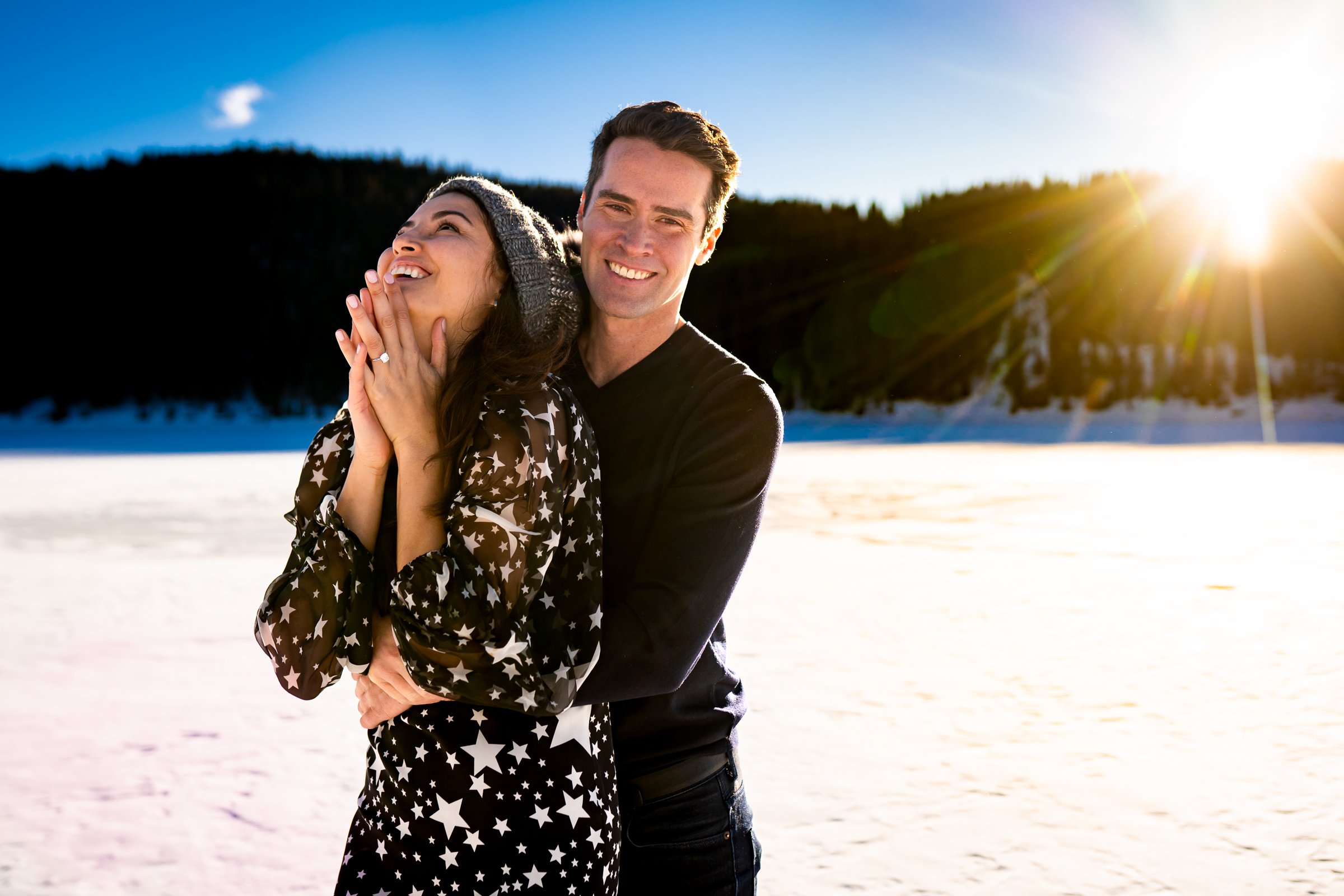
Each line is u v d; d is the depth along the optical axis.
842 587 6.14
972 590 6.01
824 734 3.47
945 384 35.25
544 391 1.35
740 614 5.42
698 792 1.58
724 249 36.28
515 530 1.25
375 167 39.72
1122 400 33.25
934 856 2.53
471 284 1.31
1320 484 12.01
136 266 36.06
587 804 1.35
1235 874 2.41
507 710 1.32
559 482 1.33
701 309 35.84
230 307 35.88
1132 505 10.21
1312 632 4.84
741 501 1.51
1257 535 8.08
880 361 35.38
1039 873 2.43
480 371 1.30
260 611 1.31
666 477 1.55
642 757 1.57
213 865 2.58
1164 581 6.23
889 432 26.98
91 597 5.94
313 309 36.06
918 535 8.27
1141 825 2.70
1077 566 6.79
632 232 1.57
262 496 11.63
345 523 1.33
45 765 3.29
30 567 6.96
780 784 3.03
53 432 30.80
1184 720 3.56
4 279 35.88
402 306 1.28
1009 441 22.19
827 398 35.38
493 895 1.29
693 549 1.47
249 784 3.14
